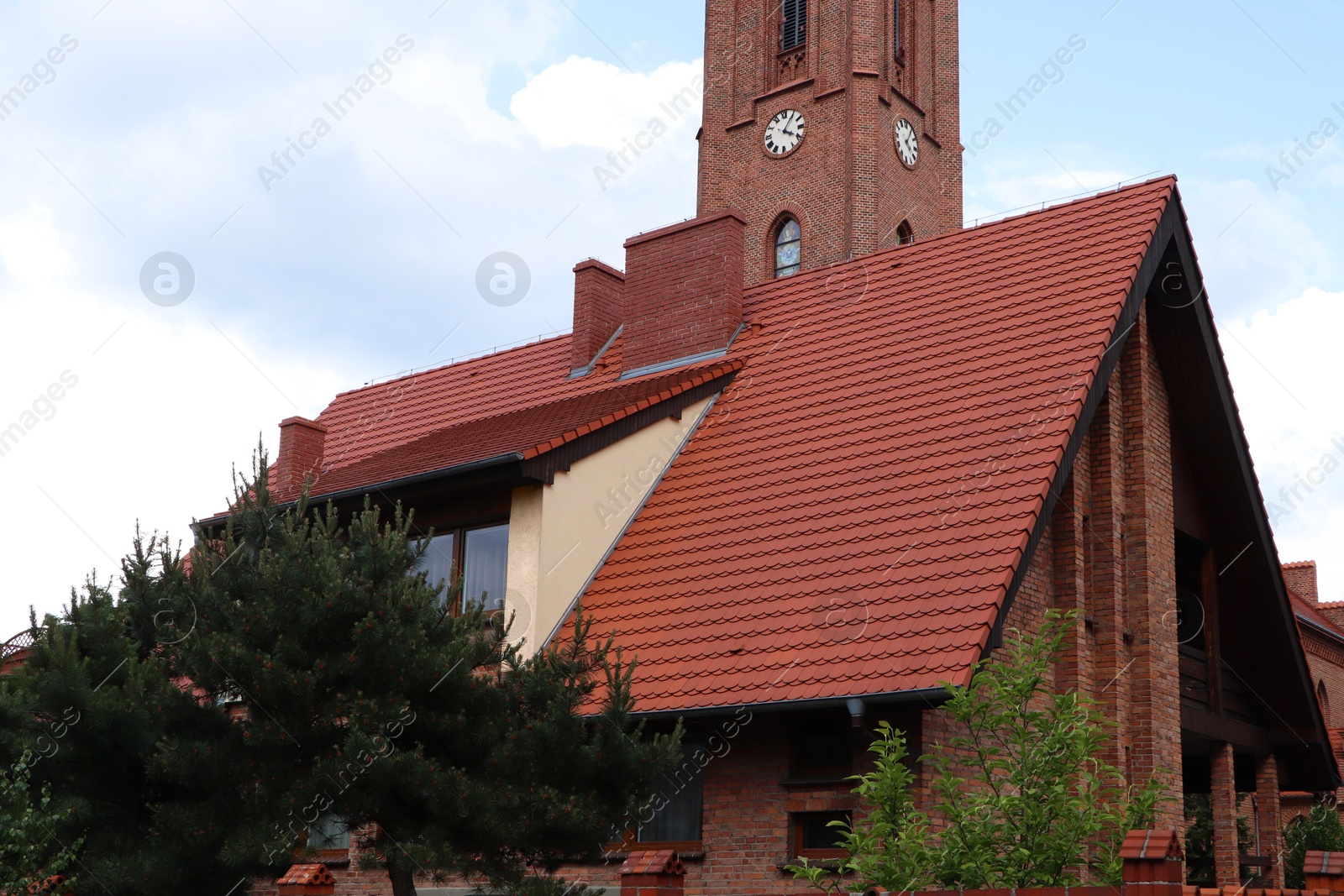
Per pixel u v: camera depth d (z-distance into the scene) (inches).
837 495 608.1
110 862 442.0
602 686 563.5
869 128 1828.2
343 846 653.9
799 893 517.0
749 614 566.3
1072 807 416.5
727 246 788.6
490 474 622.2
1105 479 639.8
